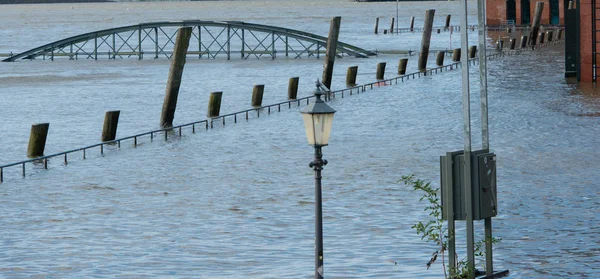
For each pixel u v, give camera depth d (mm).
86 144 126438
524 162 99000
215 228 73875
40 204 84750
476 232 69438
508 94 160875
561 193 83125
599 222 71938
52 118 155000
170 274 60844
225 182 93562
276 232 72188
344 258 63844
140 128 141000
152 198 86438
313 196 85500
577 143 110500
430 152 108562
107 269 62406
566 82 175625
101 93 192250
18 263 64312
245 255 65375
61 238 71500
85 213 80562
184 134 129625
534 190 84625
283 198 84938
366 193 86000
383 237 69438
